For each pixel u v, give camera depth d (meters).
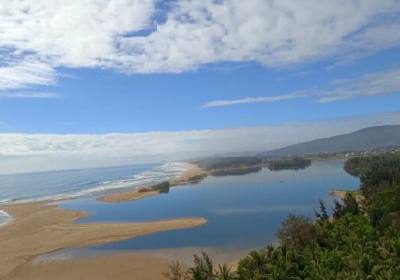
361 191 103.12
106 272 52.12
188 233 72.19
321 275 34.19
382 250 38.50
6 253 63.06
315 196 114.12
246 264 38.81
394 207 60.03
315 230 46.34
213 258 56.47
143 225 80.31
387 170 109.69
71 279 50.38
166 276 44.81
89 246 65.69
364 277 33.81
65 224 86.19
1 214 107.19
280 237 47.72
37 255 61.53
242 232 71.62
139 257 58.03
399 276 32.84
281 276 35.25
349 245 41.94
